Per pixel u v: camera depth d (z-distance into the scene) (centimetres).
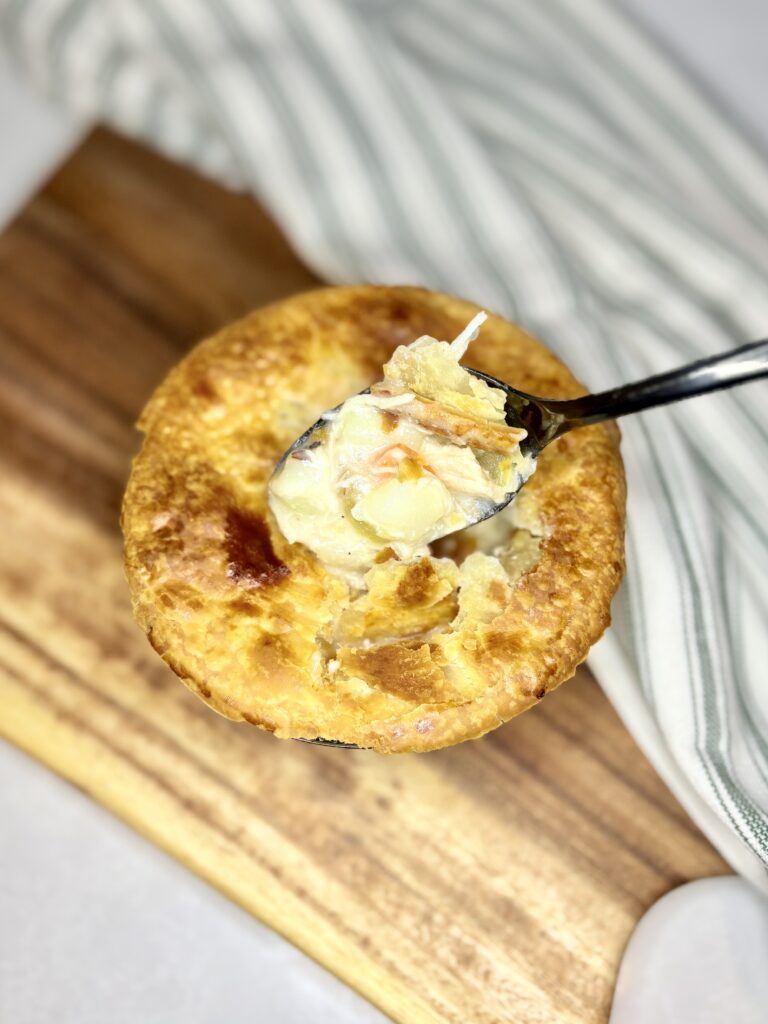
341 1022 23
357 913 23
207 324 29
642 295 28
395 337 23
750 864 23
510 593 21
